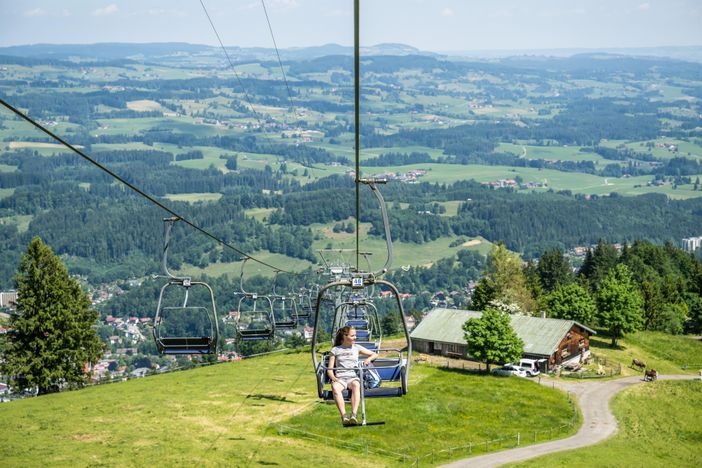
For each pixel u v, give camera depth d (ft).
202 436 191.62
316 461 176.14
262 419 210.79
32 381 267.59
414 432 212.64
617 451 216.33
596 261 640.17
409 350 69.05
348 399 66.03
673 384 306.76
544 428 232.53
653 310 475.72
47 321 270.87
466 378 287.48
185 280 126.41
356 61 57.36
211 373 285.84
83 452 173.27
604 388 294.87
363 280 69.92
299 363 305.53
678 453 223.10
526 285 469.16
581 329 345.72
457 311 357.41
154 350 650.02
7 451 172.24
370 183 76.69
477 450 204.74
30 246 277.23
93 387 261.65
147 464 165.78
